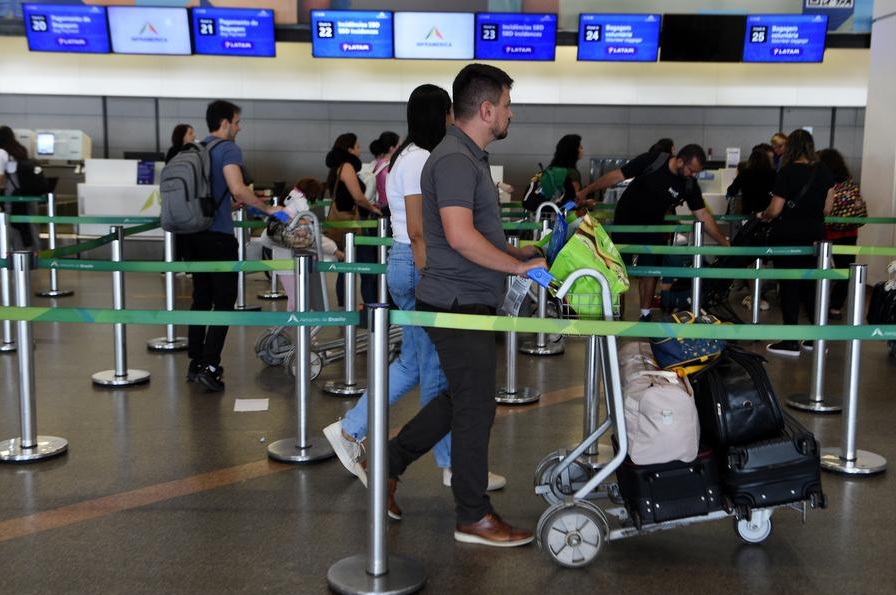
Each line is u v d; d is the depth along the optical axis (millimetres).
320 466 4109
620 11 12781
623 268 3100
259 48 12625
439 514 3531
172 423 4797
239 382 5762
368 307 2773
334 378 5887
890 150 9242
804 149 6680
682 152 6816
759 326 3014
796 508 3193
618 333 2926
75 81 14633
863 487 3873
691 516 3023
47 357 6469
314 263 4273
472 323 2881
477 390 3047
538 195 7746
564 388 5684
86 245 5227
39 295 9383
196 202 5125
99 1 12844
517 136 14820
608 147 14758
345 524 3414
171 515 3498
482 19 12375
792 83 14383
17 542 3232
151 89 14688
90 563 3062
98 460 4168
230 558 3107
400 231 3586
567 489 3371
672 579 2977
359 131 14906
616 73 14555
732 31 12289
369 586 2824
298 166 14977
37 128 14719
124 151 14633
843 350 7020
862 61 14219
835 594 2879
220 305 5375
